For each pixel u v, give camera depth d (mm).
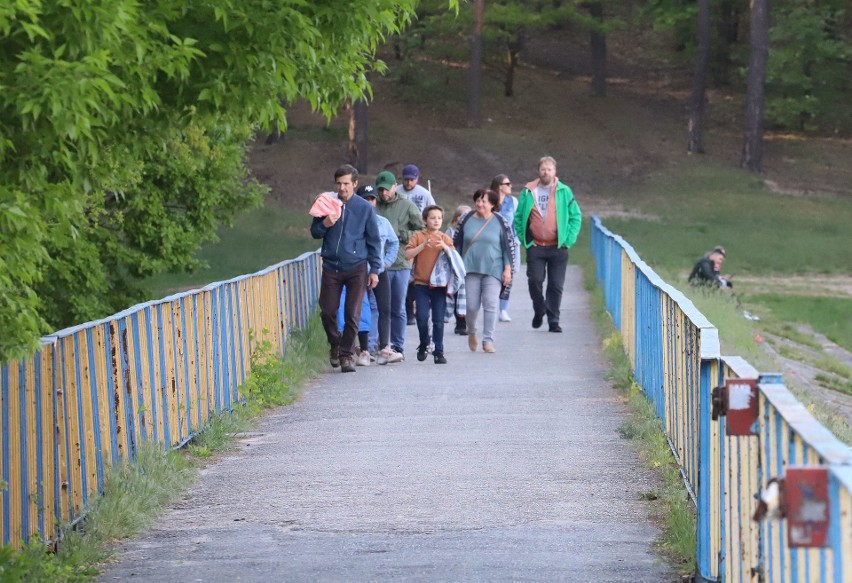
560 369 34031
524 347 39125
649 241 102562
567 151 131875
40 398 16391
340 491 19641
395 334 36844
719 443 13281
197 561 15961
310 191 118812
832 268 93562
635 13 161375
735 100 150875
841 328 66562
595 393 29469
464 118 139250
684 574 14602
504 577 14648
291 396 30078
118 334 20062
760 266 93812
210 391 26125
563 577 14625
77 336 18016
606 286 49031
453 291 35781
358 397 30000
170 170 56844
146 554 16453
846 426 28609
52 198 12367
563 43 168375
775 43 149625
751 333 48062
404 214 36781
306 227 109125
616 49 167000
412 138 133000
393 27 15633
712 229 109312
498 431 24594
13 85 11242
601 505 18203
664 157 131875
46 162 12641
